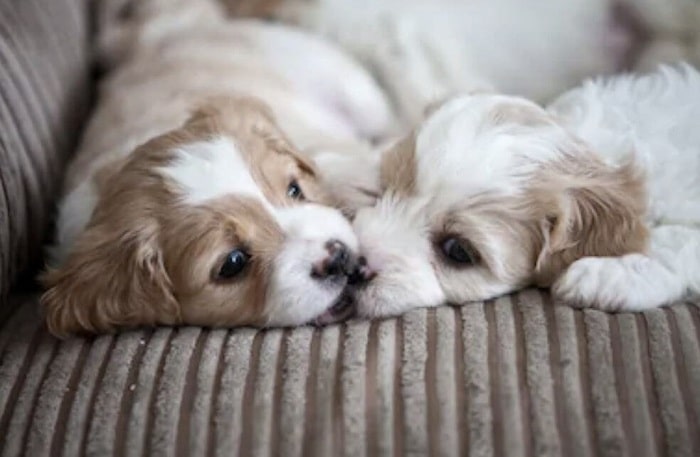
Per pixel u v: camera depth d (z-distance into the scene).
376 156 0.65
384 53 0.79
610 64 0.77
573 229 0.60
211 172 0.60
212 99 0.66
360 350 0.55
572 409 0.52
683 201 0.61
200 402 0.54
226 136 0.61
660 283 0.57
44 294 0.59
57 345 0.58
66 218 0.64
